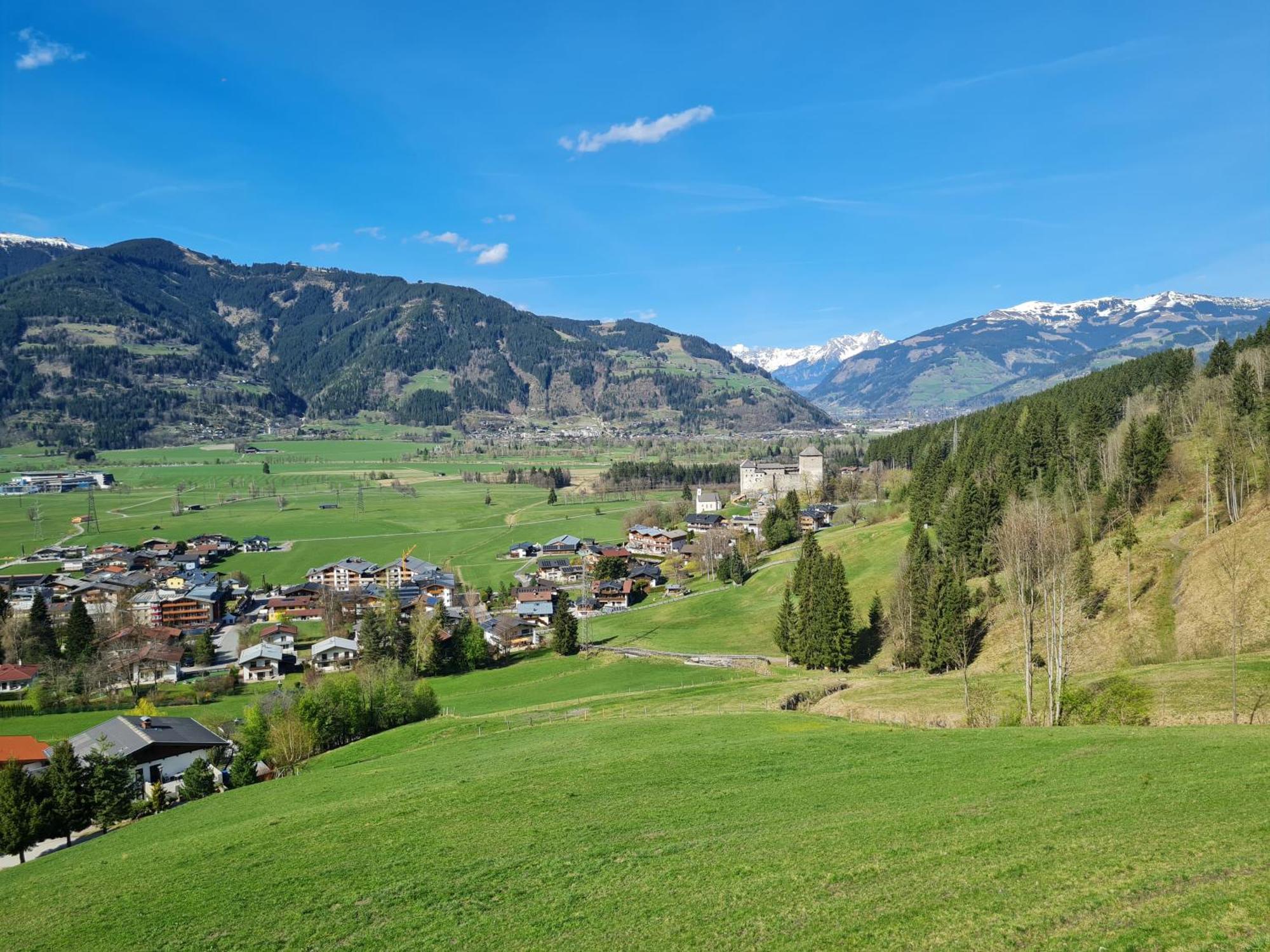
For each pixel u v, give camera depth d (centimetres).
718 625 14638
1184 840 2617
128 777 8062
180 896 3666
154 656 14112
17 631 15262
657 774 4603
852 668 11125
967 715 5994
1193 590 8450
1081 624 8944
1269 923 2009
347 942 2928
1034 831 2947
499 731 7912
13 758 7681
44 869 5231
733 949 2409
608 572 19900
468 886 3262
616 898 2928
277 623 18050
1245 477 9769
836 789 3981
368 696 9919
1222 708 5256
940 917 2350
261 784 6788
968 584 11775
